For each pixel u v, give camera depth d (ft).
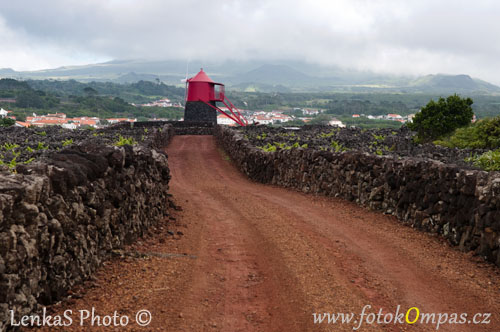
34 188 19.49
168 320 22.08
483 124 85.56
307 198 59.57
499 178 30.81
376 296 25.84
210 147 140.26
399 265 31.53
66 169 23.65
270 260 32.27
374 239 38.37
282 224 43.52
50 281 21.66
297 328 21.71
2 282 17.34
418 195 41.86
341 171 57.52
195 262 31.60
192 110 219.00
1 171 23.53
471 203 33.73
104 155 29.78
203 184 75.56
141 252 32.14
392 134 127.54
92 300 23.40
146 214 38.60
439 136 103.71
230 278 28.71
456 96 104.22
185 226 42.70
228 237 39.22
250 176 85.81
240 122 224.33
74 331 19.90
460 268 30.55
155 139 111.65
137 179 35.73
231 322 22.34
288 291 26.21
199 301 24.68
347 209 50.98
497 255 30.19
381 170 49.26
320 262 31.58
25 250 18.65
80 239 24.80
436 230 38.65
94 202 26.63
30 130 131.95
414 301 25.29
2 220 17.19
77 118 570.05
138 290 25.43
